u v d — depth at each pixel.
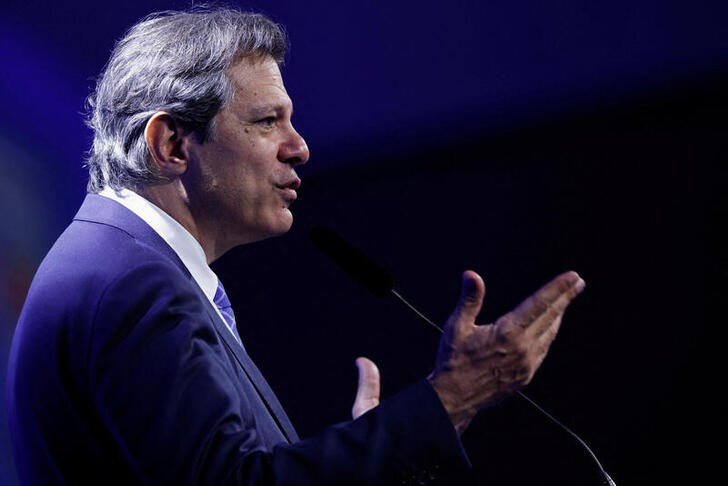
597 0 7.56
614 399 8.12
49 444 2.76
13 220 7.09
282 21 7.71
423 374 8.49
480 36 7.79
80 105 7.23
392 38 7.88
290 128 3.46
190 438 2.53
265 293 8.80
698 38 7.44
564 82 7.76
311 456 2.54
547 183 8.23
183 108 3.26
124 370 2.60
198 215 3.34
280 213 3.43
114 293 2.72
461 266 8.39
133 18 7.14
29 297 2.95
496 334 2.68
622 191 8.07
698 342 7.96
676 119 7.85
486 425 8.34
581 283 2.75
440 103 7.96
